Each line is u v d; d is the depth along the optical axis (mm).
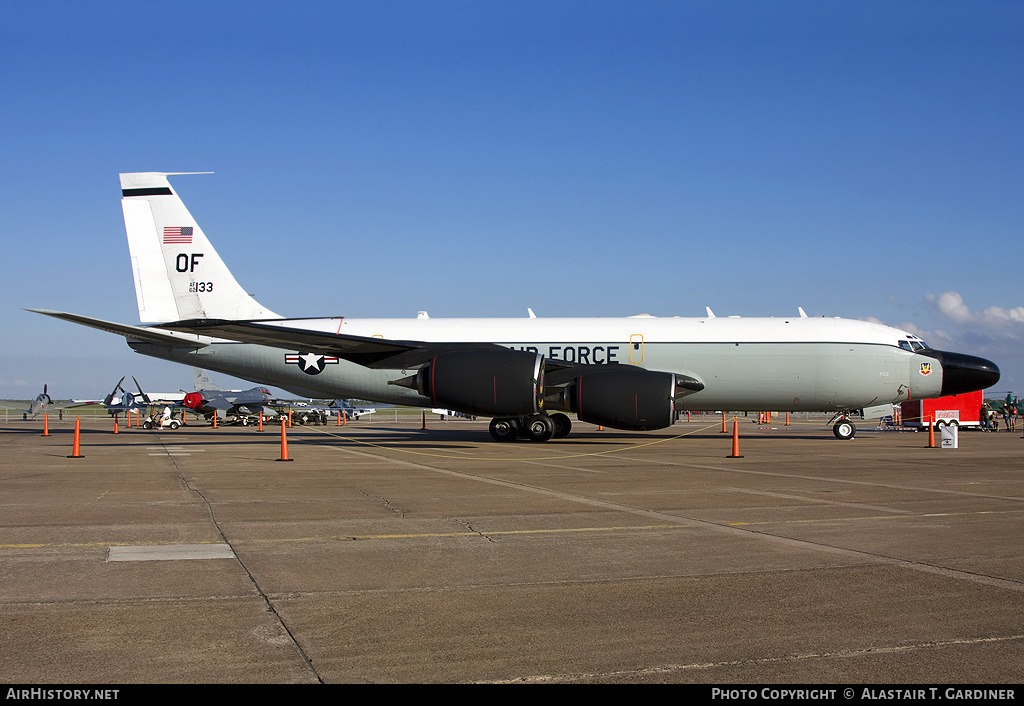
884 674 5199
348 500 13000
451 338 30500
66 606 6598
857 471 18234
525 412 25000
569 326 30438
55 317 26516
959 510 11992
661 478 16531
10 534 9797
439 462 20562
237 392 55781
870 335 29578
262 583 7426
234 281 30797
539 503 12703
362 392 30953
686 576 7758
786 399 29766
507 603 6797
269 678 5074
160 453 23984
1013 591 7180
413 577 7703
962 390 29578
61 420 75250
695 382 29016
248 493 13867
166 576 7660
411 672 5195
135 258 30750
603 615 6449
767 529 10320
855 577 7707
